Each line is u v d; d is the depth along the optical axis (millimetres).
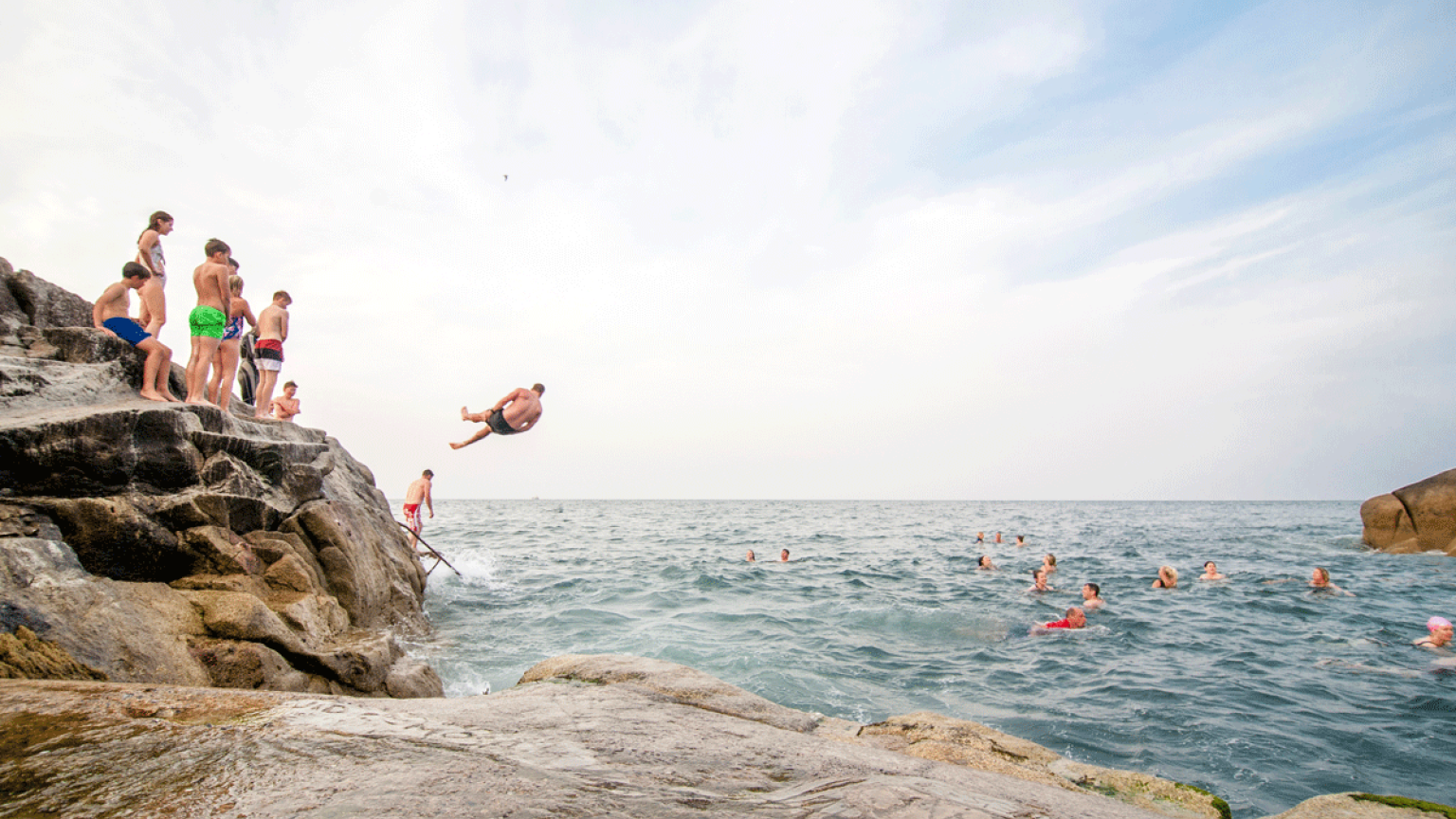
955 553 25375
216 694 3055
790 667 8641
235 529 6953
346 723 2697
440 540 26703
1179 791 3562
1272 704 7352
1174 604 13664
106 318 7902
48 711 2693
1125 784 3662
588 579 16312
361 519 9555
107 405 7141
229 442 7379
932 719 4609
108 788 1956
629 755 2643
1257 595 14602
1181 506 127875
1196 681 8258
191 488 6824
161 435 6602
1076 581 17031
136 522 5871
